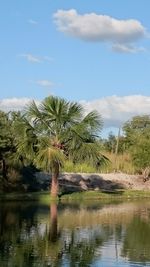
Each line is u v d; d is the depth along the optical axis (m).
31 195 47.16
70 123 45.91
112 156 73.56
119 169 70.88
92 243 22.84
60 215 33.75
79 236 24.80
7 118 47.72
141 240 23.84
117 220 31.80
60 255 20.00
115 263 18.88
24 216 32.56
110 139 94.69
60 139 45.50
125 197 52.31
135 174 70.75
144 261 19.28
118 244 22.72
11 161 48.16
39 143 44.84
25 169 53.28
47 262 18.67
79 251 20.94
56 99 45.56
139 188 63.19
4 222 29.31
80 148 45.44
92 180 61.44
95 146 45.56
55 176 45.94
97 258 19.66
